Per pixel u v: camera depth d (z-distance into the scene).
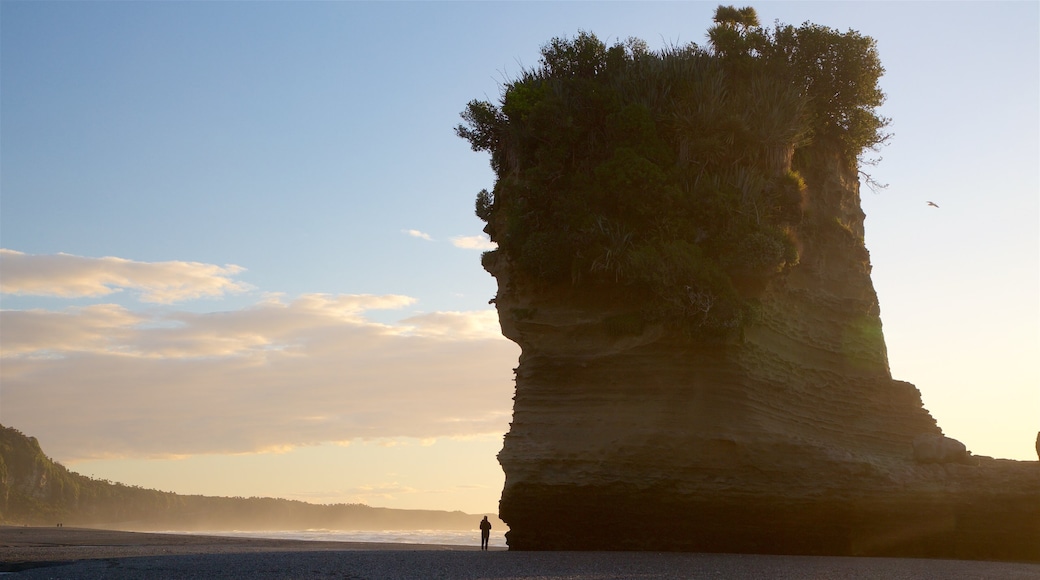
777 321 36.88
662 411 33.81
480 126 40.91
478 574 24.47
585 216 35.06
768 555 33.09
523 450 34.50
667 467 33.44
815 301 38.91
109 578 24.30
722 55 40.81
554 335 35.69
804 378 37.22
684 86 37.75
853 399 38.47
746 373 34.31
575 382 35.00
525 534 35.12
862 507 34.59
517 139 38.25
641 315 34.25
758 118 37.88
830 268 40.22
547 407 35.06
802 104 39.22
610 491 33.66
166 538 62.84
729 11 43.91
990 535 34.78
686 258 33.69
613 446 33.53
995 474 35.22
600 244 34.59
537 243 35.44
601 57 39.94
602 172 35.25
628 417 33.94
